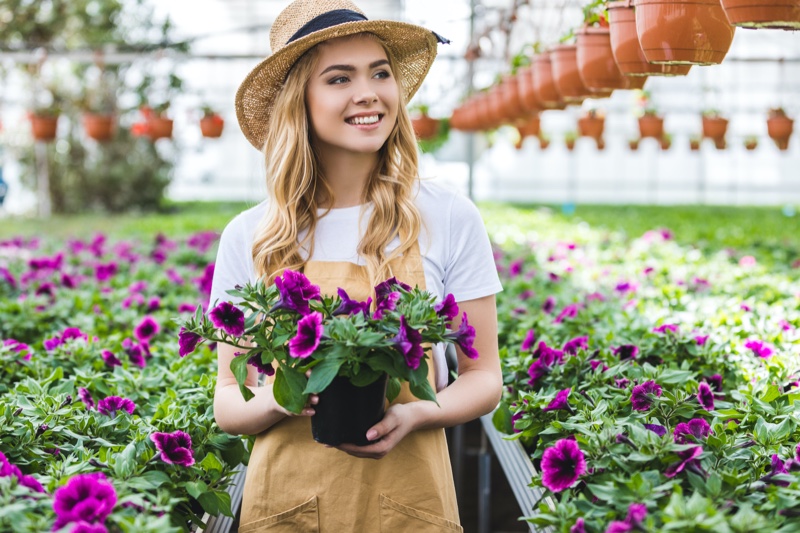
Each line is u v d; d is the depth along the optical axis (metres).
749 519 1.60
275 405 1.90
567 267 6.66
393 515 1.97
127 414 2.54
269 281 2.06
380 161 2.12
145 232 11.07
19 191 20.09
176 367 3.33
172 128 11.60
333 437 1.79
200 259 7.65
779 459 1.97
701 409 2.40
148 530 1.63
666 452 1.91
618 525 1.61
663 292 5.15
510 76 6.78
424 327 1.71
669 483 1.76
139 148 19.53
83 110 14.91
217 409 2.04
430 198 2.11
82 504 1.66
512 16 6.77
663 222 12.72
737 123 24.19
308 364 1.74
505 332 4.15
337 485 1.97
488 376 2.05
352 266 2.05
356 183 2.11
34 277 5.59
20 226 15.84
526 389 2.95
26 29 12.84
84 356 3.40
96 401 2.90
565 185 27.17
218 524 2.37
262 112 2.29
